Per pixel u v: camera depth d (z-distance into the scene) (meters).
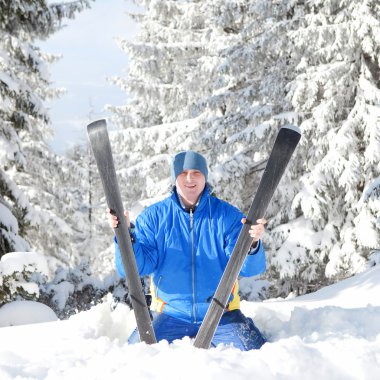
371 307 2.98
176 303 2.74
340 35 9.80
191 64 16.41
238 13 12.63
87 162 24.38
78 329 2.93
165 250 2.74
